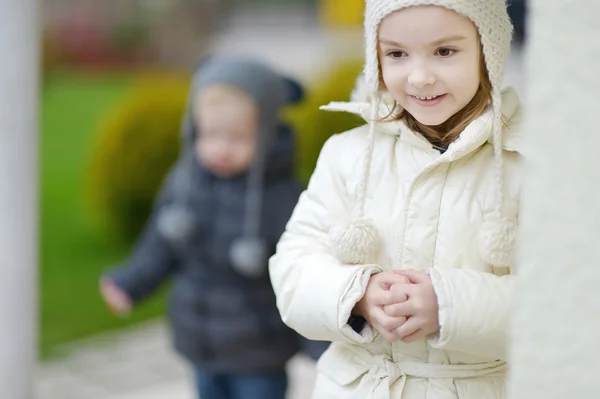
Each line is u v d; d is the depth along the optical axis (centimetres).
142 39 1507
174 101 609
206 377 286
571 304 79
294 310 147
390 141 150
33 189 252
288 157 293
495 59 135
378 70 143
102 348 445
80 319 492
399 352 146
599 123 76
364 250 141
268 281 280
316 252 151
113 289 304
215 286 281
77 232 664
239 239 281
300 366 401
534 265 80
